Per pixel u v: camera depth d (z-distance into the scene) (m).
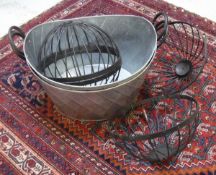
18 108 1.07
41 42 1.03
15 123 1.04
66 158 0.96
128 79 0.90
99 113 0.98
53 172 0.93
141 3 1.40
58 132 1.01
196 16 1.34
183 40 1.25
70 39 1.04
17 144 0.99
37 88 1.12
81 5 1.41
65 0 1.43
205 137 0.99
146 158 0.92
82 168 0.94
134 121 1.03
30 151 0.97
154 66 1.16
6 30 1.40
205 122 1.02
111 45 1.03
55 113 1.05
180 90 1.05
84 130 1.01
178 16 1.34
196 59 1.17
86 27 1.02
